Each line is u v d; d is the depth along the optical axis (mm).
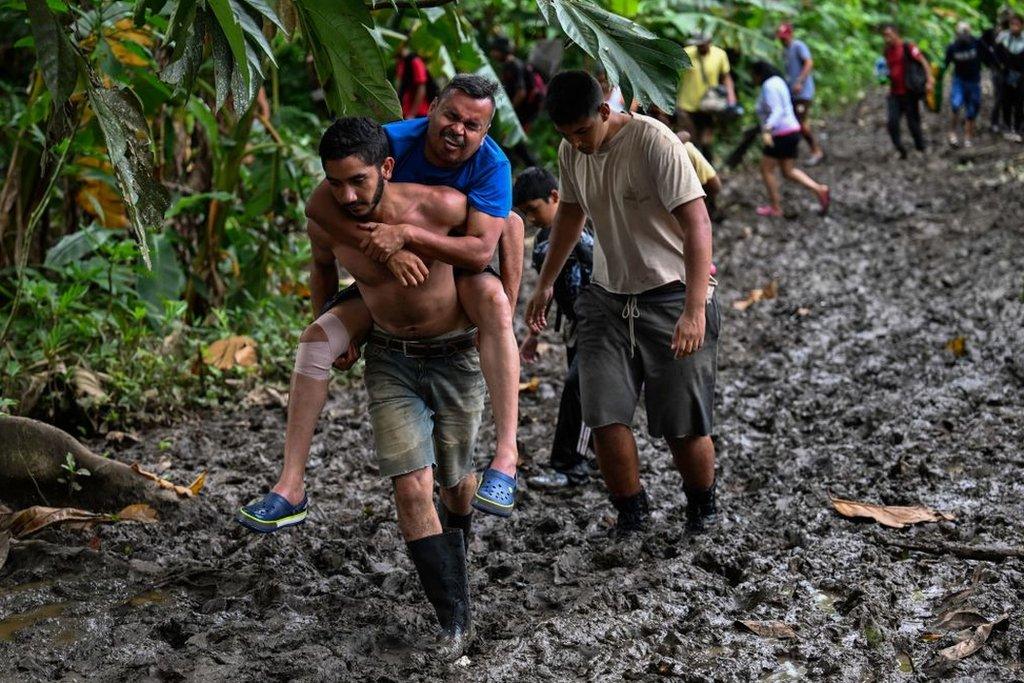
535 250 5551
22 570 4832
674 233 4754
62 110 4199
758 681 3934
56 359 6633
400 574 4750
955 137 17219
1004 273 9984
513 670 4027
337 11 4527
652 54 4262
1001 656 4031
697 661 4086
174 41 4066
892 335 8523
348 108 4801
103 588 4719
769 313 9484
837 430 6609
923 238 11742
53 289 7000
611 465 4980
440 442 4285
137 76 6906
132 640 4285
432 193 3896
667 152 4574
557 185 5355
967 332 8383
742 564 4852
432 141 3852
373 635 4266
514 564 4883
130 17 6312
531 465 6211
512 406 4027
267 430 6762
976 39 17266
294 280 8969
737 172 16281
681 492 5734
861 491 5613
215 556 5094
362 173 3717
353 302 4156
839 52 22906
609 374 4883
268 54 4191
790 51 16578
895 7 25984
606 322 4891
